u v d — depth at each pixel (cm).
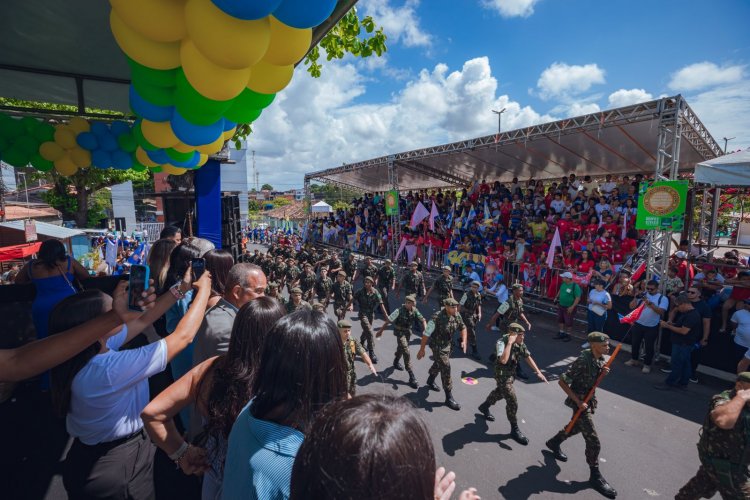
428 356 818
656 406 601
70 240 1689
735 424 308
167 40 232
